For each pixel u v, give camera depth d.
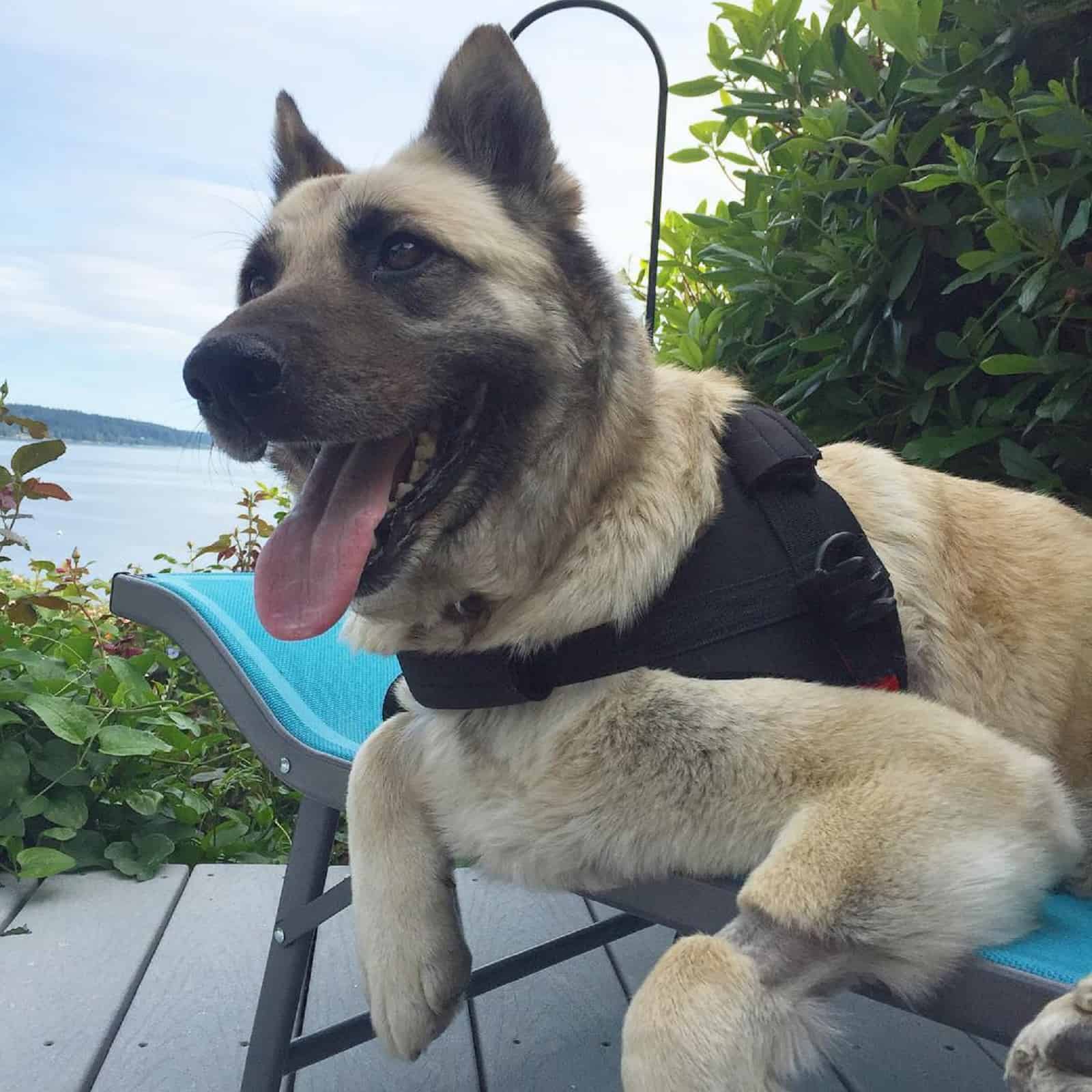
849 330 1.07
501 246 0.66
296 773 0.75
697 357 1.18
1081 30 0.94
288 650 0.86
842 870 0.50
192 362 0.60
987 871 0.50
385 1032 0.63
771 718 0.56
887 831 0.51
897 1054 0.88
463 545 0.64
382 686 0.91
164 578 0.89
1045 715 0.70
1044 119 0.86
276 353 0.60
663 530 0.60
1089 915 0.58
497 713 0.61
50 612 1.52
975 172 0.92
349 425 0.62
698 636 0.59
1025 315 0.98
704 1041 0.47
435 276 0.65
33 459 1.33
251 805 1.40
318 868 0.75
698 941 0.51
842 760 0.55
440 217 0.66
